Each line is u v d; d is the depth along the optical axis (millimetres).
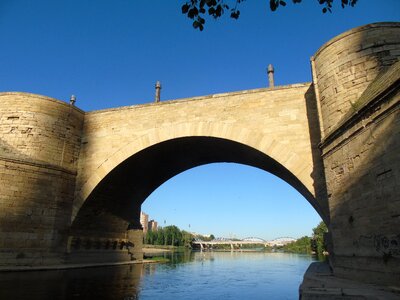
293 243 134250
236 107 23359
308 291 10602
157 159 28094
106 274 23562
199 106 24312
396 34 15812
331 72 17219
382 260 12086
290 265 42219
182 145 25750
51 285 17125
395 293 10039
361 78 15812
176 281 22484
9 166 23422
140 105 26188
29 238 23281
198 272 30438
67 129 26797
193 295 16656
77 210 25781
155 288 18750
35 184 24250
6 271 20984
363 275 13227
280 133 21766
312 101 21734
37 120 25734
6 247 22234
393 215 11555
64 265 24641
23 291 15055
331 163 16141
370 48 15938
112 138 26375
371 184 12875
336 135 15547
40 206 24141
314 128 21078
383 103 12258
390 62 15211
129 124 26125
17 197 23312
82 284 18234
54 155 25672
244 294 17297
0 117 25625
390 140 11867
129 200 31984
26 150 24766
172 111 25000
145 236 131375
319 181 19906
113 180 26969
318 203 19672
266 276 27562
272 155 21484
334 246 15672
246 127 22672
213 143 24844
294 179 22656
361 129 13625
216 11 8031
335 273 15586
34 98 26203
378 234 12328
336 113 16438
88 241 28219
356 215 13820
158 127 25016
